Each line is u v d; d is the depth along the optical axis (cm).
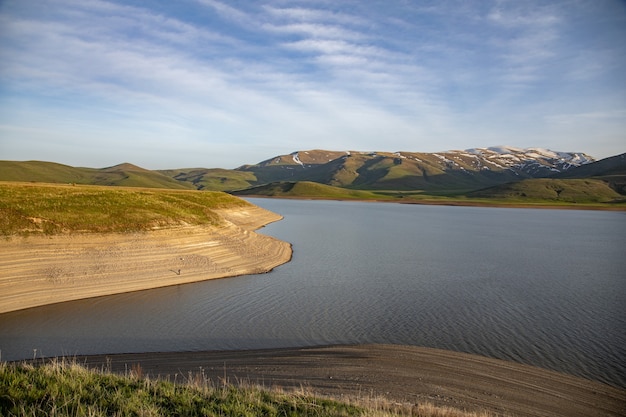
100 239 3894
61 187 5569
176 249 4288
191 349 2230
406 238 7594
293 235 7694
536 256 5688
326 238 7319
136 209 4700
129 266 3725
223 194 10981
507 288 3694
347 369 1930
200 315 2803
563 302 3231
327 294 3391
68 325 2556
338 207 18675
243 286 3628
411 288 3641
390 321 2736
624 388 1847
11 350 2155
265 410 1087
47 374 1069
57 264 3378
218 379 1753
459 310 2992
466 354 2177
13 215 3600
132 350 2197
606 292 3578
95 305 2977
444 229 9575
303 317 2797
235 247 4881
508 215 15850
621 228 10600
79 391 990
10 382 968
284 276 4075
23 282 3067
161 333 2459
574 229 10181
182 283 3688
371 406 1361
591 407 1653
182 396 1067
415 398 1633
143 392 1048
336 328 2594
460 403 1612
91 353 2141
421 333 2517
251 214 10256
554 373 1966
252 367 1933
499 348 2294
